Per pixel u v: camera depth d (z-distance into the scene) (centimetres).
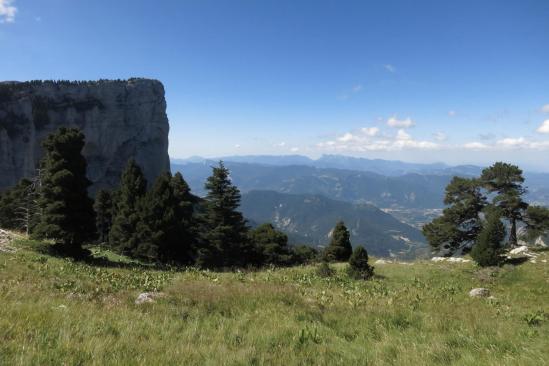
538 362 687
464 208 4362
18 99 16075
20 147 15862
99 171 18425
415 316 1162
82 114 17875
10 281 1518
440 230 4525
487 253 2917
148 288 1661
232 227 4478
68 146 3100
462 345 858
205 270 3394
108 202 5912
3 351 610
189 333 861
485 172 4250
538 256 2977
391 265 3309
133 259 3922
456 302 1655
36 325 771
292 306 1237
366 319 1109
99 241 5794
